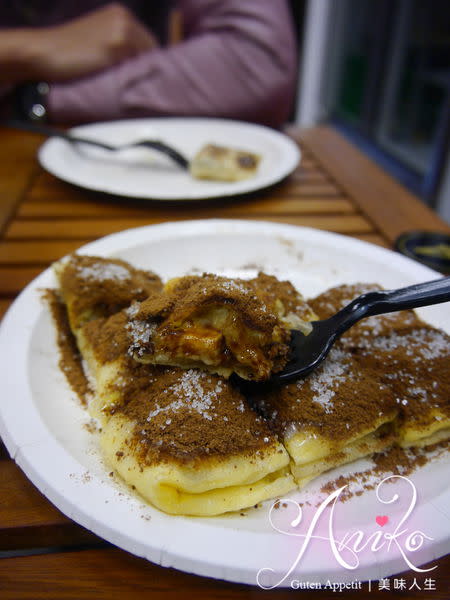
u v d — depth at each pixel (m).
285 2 0.64
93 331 0.25
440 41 0.97
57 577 0.16
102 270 0.28
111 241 0.32
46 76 0.66
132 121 0.57
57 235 0.37
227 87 0.62
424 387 0.22
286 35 0.61
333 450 0.20
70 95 0.62
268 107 0.63
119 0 0.82
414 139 1.08
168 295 0.23
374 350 0.24
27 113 0.63
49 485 0.17
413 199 0.45
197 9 0.67
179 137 0.56
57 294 0.28
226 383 0.22
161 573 0.17
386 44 1.07
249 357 0.21
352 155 0.56
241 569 0.15
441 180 0.83
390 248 0.36
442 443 0.22
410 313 0.27
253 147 0.54
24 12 0.78
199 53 0.61
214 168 0.46
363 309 0.22
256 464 0.20
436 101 1.01
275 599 0.16
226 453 0.19
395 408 0.22
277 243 0.34
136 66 0.62
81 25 0.70
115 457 0.19
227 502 0.19
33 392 0.21
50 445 0.18
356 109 1.23
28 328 0.24
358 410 0.21
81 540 0.18
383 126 1.13
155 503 0.17
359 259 0.32
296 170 0.51
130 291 0.27
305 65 1.18
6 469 0.19
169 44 0.84
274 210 0.42
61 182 0.46
